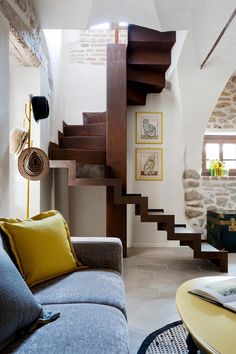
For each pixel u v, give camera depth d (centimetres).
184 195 455
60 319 118
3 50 196
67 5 258
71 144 395
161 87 414
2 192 196
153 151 448
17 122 281
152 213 374
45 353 97
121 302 141
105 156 388
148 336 180
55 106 367
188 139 442
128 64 381
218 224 416
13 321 103
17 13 221
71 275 173
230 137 502
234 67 363
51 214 200
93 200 428
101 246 195
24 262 157
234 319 117
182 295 141
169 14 275
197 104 411
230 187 464
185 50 340
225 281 152
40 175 244
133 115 447
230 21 264
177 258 377
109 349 99
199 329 108
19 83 283
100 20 282
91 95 443
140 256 386
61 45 408
